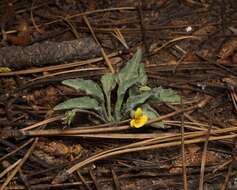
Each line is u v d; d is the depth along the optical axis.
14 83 0.62
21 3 0.72
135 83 0.57
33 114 0.58
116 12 0.70
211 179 0.53
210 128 0.55
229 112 0.58
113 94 0.60
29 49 0.63
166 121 0.57
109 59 0.64
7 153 0.55
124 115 0.57
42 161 0.55
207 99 0.59
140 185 0.54
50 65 0.64
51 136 0.56
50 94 0.60
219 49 0.64
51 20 0.69
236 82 0.60
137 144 0.55
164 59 0.63
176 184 0.53
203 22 0.68
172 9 0.70
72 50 0.63
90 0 0.72
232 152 0.55
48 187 0.53
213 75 0.61
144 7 0.70
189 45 0.65
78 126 0.57
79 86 0.56
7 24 0.69
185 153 0.55
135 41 0.66
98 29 0.67
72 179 0.54
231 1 0.70
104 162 0.55
